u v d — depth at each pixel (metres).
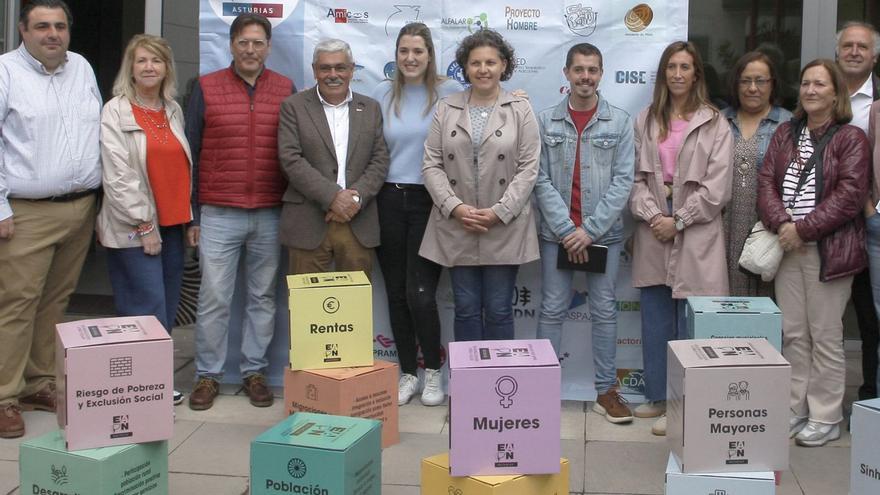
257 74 4.50
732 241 4.31
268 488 2.85
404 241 4.56
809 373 4.13
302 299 3.89
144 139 4.22
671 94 4.32
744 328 3.53
